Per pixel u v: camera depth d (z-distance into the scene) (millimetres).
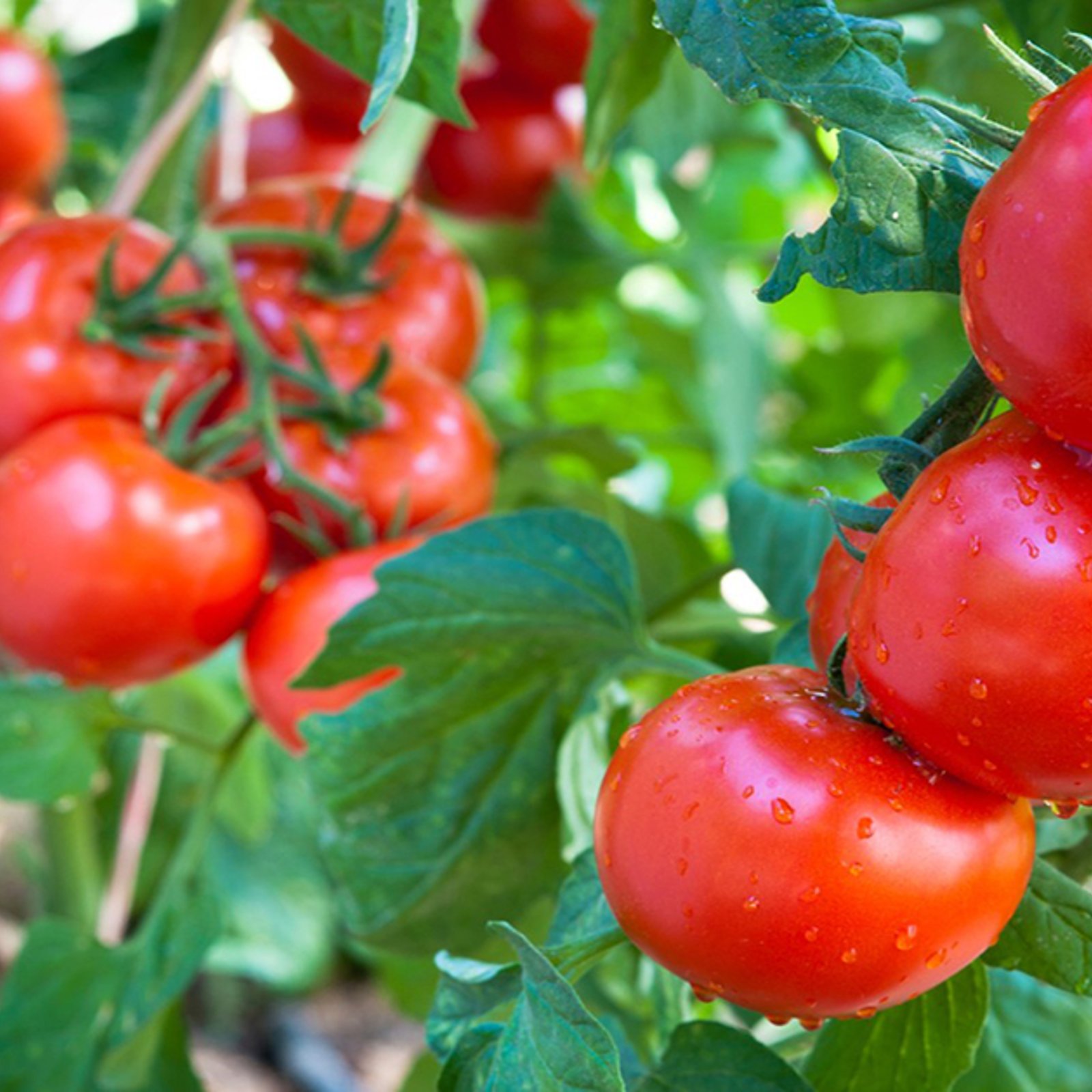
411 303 846
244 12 868
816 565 768
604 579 714
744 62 578
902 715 564
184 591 762
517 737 745
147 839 1312
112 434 775
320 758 741
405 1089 903
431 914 771
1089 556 546
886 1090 636
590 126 760
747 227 1461
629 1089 629
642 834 577
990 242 539
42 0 1151
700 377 1271
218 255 801
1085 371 534
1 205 1028
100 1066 831
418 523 811
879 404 1337
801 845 566
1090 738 551
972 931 576
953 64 923
